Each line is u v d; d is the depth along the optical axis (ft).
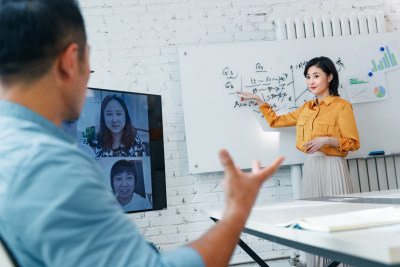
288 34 11.50
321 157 9.74
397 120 11.39
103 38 11.41
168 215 11.14
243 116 11.16
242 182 2.02
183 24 11.63
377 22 11.75
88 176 1.62
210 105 11.11
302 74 11.37
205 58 11.21
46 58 1.84
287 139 11.20
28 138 1.68
